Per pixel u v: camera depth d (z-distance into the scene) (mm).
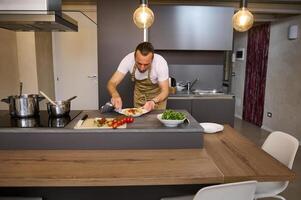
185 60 4168
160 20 3645
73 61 4531
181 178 1226
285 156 1765
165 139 1628
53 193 1678
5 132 1572
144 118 1912
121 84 3596
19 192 1648
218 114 3766
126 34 3564
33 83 3850
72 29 2248
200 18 3680
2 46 3477
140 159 1449
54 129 1593
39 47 3982
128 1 3502
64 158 1452
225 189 1156
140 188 1704
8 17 1757
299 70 4078
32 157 1461
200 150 1611
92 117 1933
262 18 4637
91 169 1307
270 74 4871
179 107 3699
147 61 2078
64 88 4602
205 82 4254
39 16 1761
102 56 3596
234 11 3742
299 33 4070
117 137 1606
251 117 5551
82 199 1702
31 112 1894
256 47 5332
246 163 1413
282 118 4520
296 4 4008
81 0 4070
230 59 6367
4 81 3533
